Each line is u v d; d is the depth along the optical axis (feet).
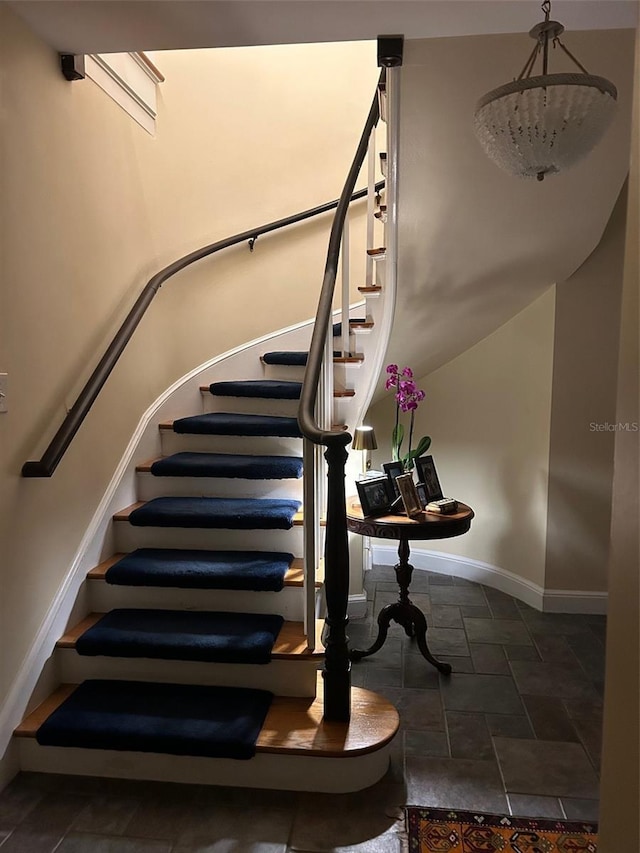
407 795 6.39
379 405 13.39
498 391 12.09
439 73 6.91
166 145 10.61
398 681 8.71
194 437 10.18
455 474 12.91
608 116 5.28
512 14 5.88
